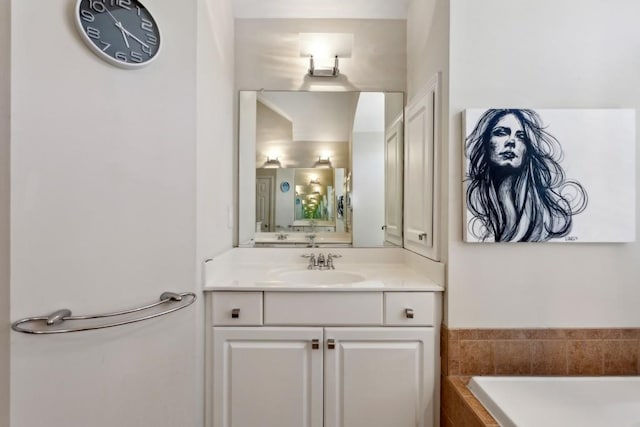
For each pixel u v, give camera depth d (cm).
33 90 89
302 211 190
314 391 128
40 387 92
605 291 127
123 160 103
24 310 88
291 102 188
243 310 128
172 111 112
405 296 130
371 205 189
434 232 138
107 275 101
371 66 188
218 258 144
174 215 112
